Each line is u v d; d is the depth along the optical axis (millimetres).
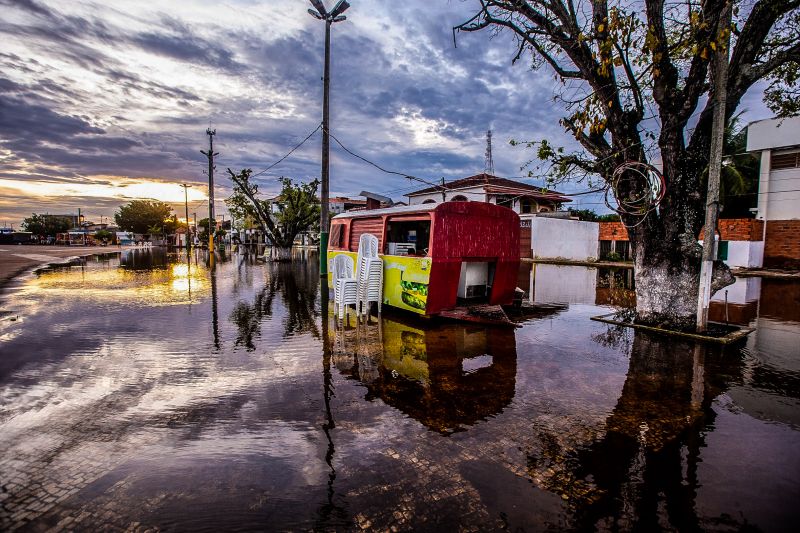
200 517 2566
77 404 4223
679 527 2508
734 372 5363
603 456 3291
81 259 26328
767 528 2494
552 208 30578
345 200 41250
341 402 4348
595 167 8125
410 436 3607
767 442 3531
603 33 6508
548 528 2486
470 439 3559
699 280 7426
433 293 8219
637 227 8078
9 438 3516
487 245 9070
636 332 7633
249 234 49906
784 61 6680
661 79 7094
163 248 46031
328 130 12266
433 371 5375
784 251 20562
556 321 8648
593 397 4516
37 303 10000
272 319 8516
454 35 8477
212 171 26469
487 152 36281
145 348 6281
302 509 2643
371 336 7199
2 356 5762
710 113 7406
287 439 3551
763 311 9977
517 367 5562
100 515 2582
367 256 8727
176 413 4051
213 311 9289
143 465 3139
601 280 16766
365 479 2969
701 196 7758
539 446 3443
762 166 21031
